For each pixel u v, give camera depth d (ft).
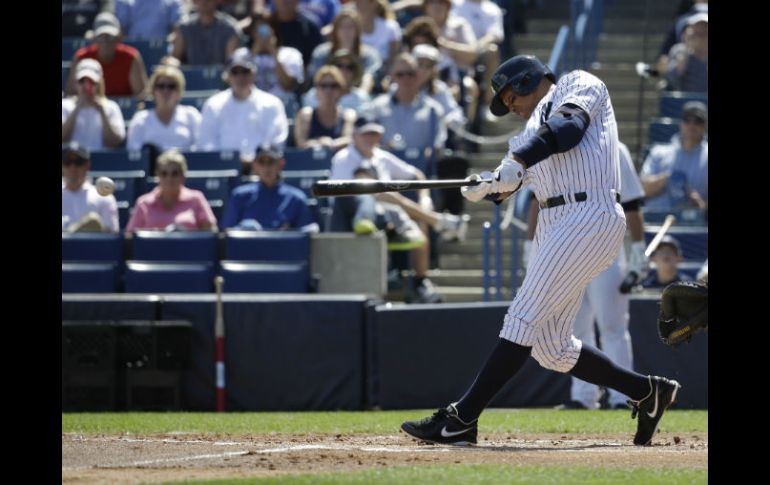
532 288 66.08
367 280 132.87
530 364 115.96
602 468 55.72
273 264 129.90
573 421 89.51
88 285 127.95
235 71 150.82
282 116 153.58
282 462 59.41
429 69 160.66
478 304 117.50
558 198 66.18
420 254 138.41
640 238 105.40
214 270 129.70
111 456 62.95
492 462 58.70
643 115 178.60
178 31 173.78
